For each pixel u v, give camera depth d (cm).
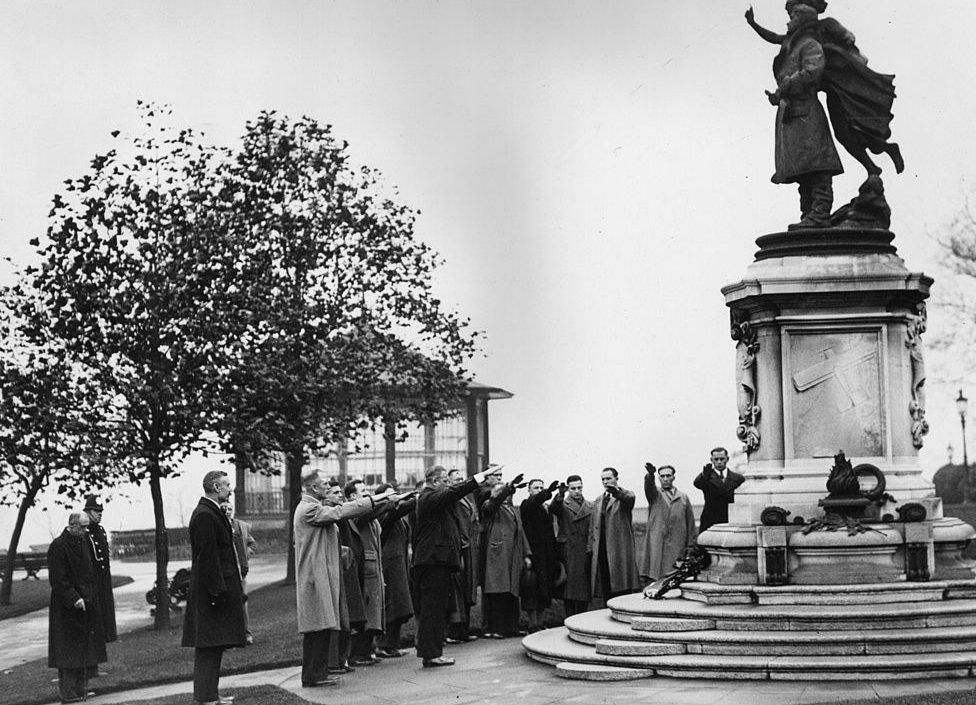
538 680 1361
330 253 3045
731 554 1483
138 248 2495
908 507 1447
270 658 1686
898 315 1536
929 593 1385
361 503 1441
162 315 2472
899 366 1536
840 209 1636
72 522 1595
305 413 2738
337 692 1377
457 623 1769
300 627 1420
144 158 2558
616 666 1349
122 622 2678
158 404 2467
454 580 1761
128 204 2511
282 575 3356
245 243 2636
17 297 2633
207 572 1318
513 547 1850
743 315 1582
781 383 1541
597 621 1544
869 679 1241
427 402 3125
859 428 1530
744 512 1509
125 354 2489
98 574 1900
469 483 1520
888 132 1634
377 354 3033
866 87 1636
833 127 1655
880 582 1415
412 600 1670
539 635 1612
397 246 3089
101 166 2508
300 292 2900
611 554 1872
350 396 2992
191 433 2527
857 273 1520
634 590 1884
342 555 1499
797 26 1641
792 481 1511
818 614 1325
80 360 2491
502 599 1845
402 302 3100
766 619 1341
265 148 2950
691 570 1535
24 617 2962
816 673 1257
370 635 1617
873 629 1317
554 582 1911
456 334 3139
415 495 1709
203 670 1316
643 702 1180
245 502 4334
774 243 1570
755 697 1177
